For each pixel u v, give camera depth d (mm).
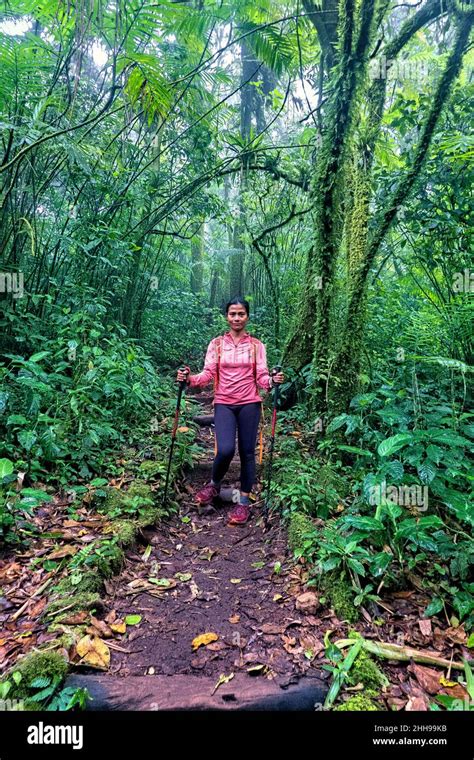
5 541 2297
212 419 4840
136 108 4457
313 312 4508
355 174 4059
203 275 12008
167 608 2127
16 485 2629
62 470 2926
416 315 4133
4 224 3432
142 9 3926
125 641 1880
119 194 4594
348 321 3402
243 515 2977
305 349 4539
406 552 2287
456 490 2445
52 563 2225
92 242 3857
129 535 2527
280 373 2928
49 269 4195
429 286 4180
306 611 2023
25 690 1529
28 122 3037
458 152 3184
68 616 1873
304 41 5570
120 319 5496
